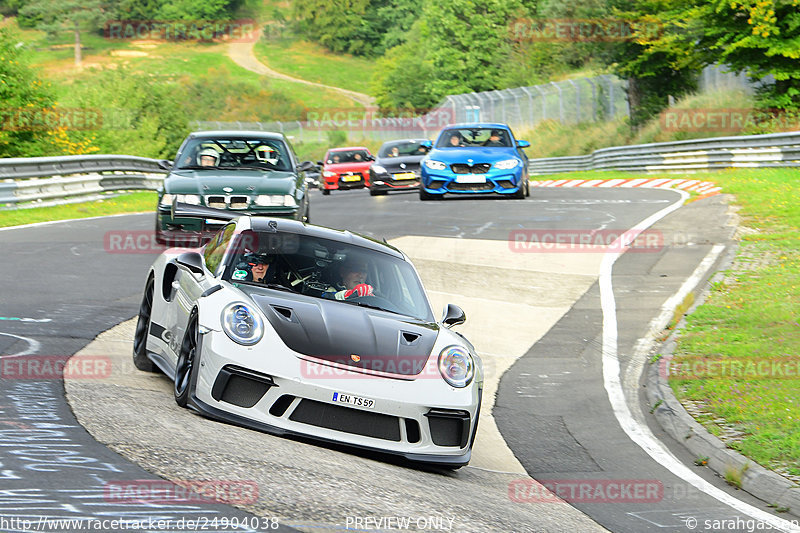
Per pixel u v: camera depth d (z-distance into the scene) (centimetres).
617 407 2616
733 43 9925
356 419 1748
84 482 1221
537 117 17412
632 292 3938
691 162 9738
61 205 6656
